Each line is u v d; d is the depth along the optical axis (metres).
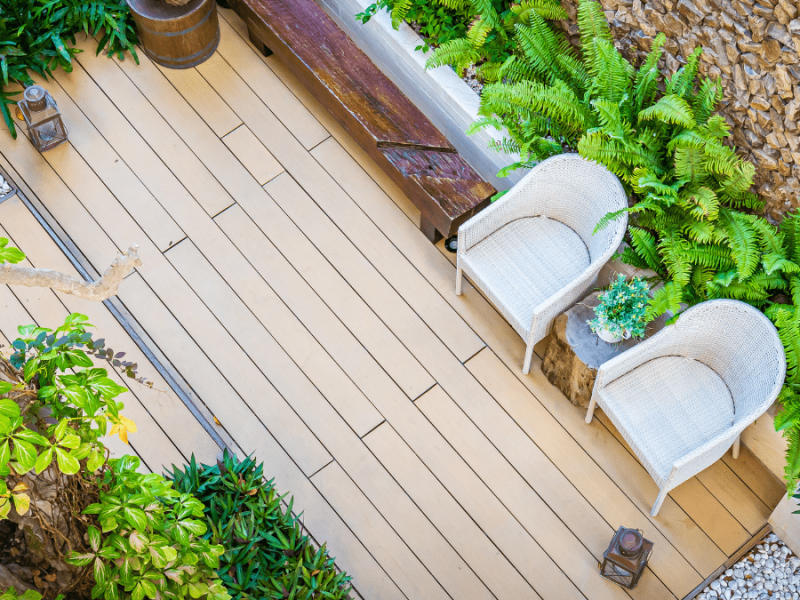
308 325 4.80
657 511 4.30
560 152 4.62
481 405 4.61
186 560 2.88
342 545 4.25
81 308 4.74
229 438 4.48
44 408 2.76
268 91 5.50
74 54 5.54
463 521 4.32
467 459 4.47
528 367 4.63
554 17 4.71
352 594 4.14
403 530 4.29
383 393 4.63
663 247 4.30
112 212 5.08
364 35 5.42
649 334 4.50
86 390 2.57
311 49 5.17
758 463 4.48
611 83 4.41
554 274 4.53
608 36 4.50
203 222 5.07
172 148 5.29
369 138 4.96
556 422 4.57
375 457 4.46
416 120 5.04
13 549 2.94
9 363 2.79
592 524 4.33
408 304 4.88
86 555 2.71
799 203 4.21
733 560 4.23
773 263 3.99
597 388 4.20
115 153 5.26
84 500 3.03
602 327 4.15
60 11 5.40
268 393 4.61
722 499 4.38
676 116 4.03
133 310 4.80
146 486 2.78
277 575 3.90
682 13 4.18
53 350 2.69
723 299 3.94
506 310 4.45
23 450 2.33
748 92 4.11
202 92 5.47
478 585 4.18
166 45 5.34
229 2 5.58
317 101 5.47
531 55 4.63
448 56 4.76
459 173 4.90
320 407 4.59
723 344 4.12
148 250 4.98
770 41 3.86
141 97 5.44
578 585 4.19
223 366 4.67
